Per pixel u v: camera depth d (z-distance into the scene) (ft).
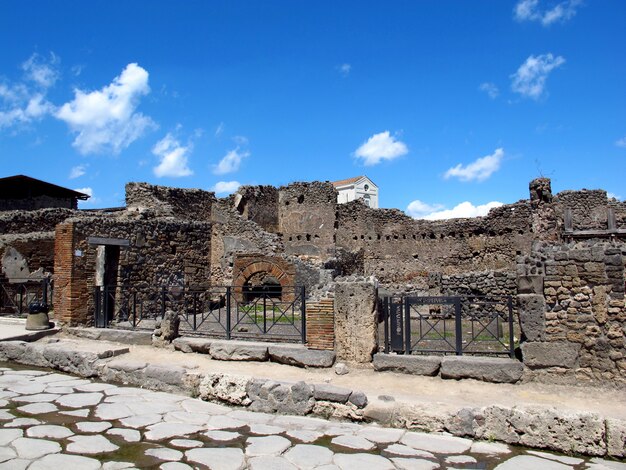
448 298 31.17
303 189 114.52
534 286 28.30
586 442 21.09
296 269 70.13
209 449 19.97
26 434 20.74
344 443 21.31
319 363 30.89
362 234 115.44
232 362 33.01
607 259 27.12
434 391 26.91
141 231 54.70
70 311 44.78
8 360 36.04
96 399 26.66
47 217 74.90
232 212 80.07
